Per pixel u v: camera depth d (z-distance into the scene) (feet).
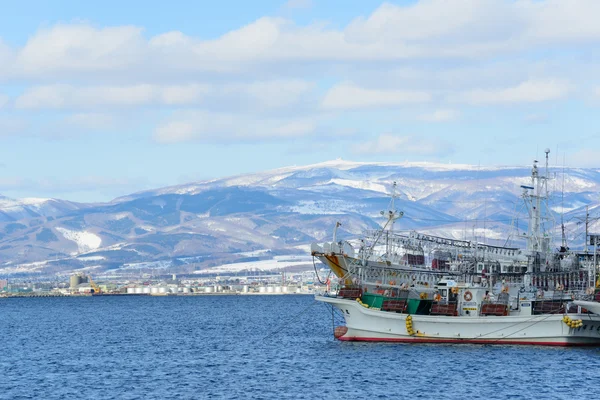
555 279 573.74
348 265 563.07
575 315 497.87
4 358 592.19
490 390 402.11
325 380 436.35
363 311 547.49
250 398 397.39
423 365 465.47
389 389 409.08
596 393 392.88
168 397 406.00
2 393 428.56
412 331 536.42
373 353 508.53
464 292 536.42
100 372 499.10
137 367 517.55
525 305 522.88
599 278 535.60
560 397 386.11
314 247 567.59
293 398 394.73
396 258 584.81
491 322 519.60
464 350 510.17
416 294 558.56
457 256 594.24
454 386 411.95
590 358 476.95
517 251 606.14
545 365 457.27
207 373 480.23
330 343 606.55
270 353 570.46
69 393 424.87
